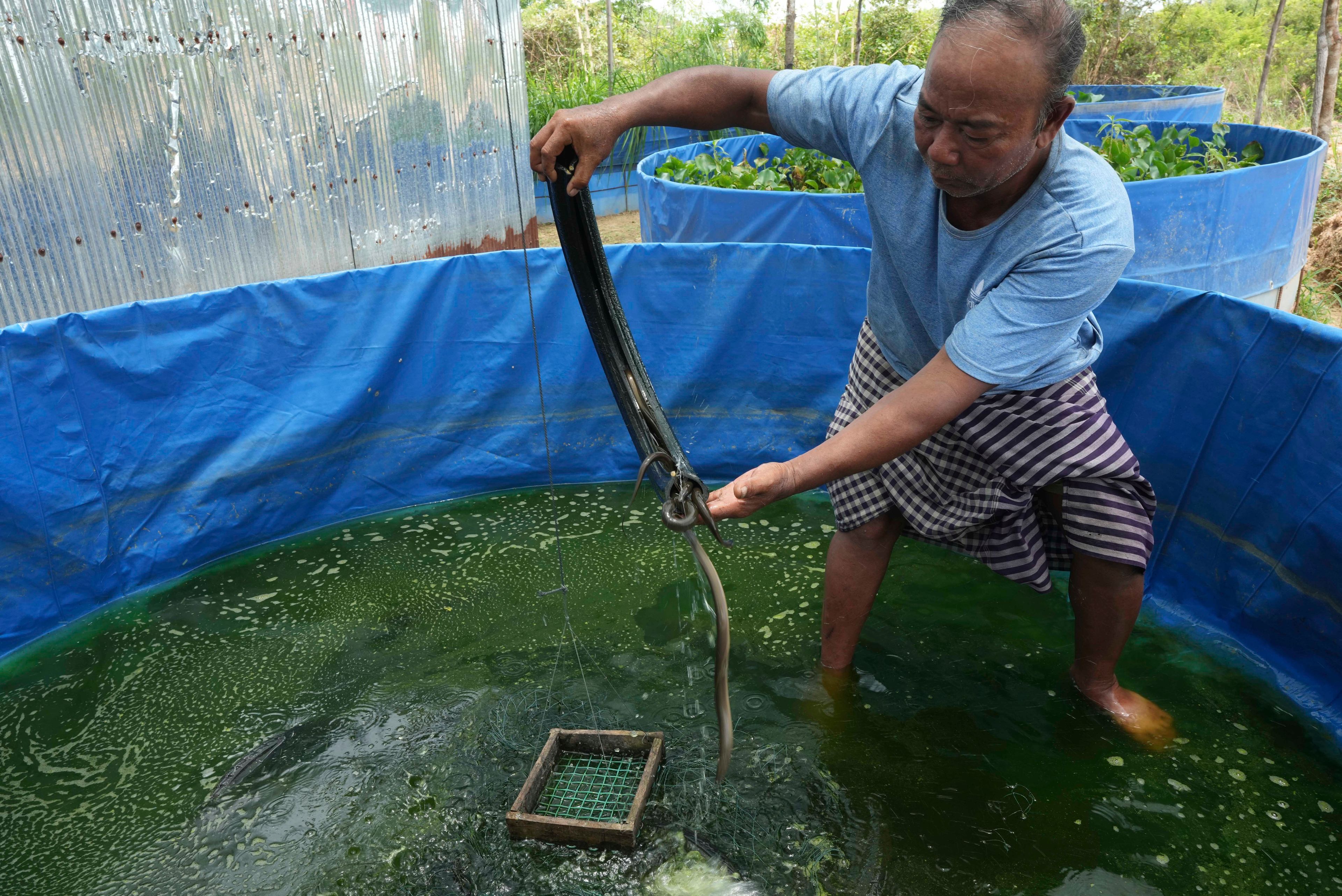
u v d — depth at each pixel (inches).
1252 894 80.0
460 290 143.9
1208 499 112.8
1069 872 82.4
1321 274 271.4
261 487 139.6
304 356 138.2
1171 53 561.3
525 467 154.6
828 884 82.0
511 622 121.3
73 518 123.4
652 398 85.0
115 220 178.7
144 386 127.0
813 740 98.0
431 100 221.3
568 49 586.2
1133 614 93.3
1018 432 86.6
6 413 116.2
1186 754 94.8
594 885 83.0
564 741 97.0
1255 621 108.2
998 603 119.4
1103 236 71.0
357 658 115.8
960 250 77.3
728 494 72.8
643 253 144.8
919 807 89.5
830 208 187.5
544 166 77.8
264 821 92.0
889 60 519.5
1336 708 99.0
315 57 199.5
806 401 150.8
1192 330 110.7
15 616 120.1
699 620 119.4
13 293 168.4
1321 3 585.9
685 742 98.4
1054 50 62.1
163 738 104.0
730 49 566.9
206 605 127.6
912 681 106.0
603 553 135.9
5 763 101.3
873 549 99.4
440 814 91.7
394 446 148.3
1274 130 250.7
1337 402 95.5
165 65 179.0
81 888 86.0
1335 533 96.7
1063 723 99.0
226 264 196.4
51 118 166.9
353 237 215.8
